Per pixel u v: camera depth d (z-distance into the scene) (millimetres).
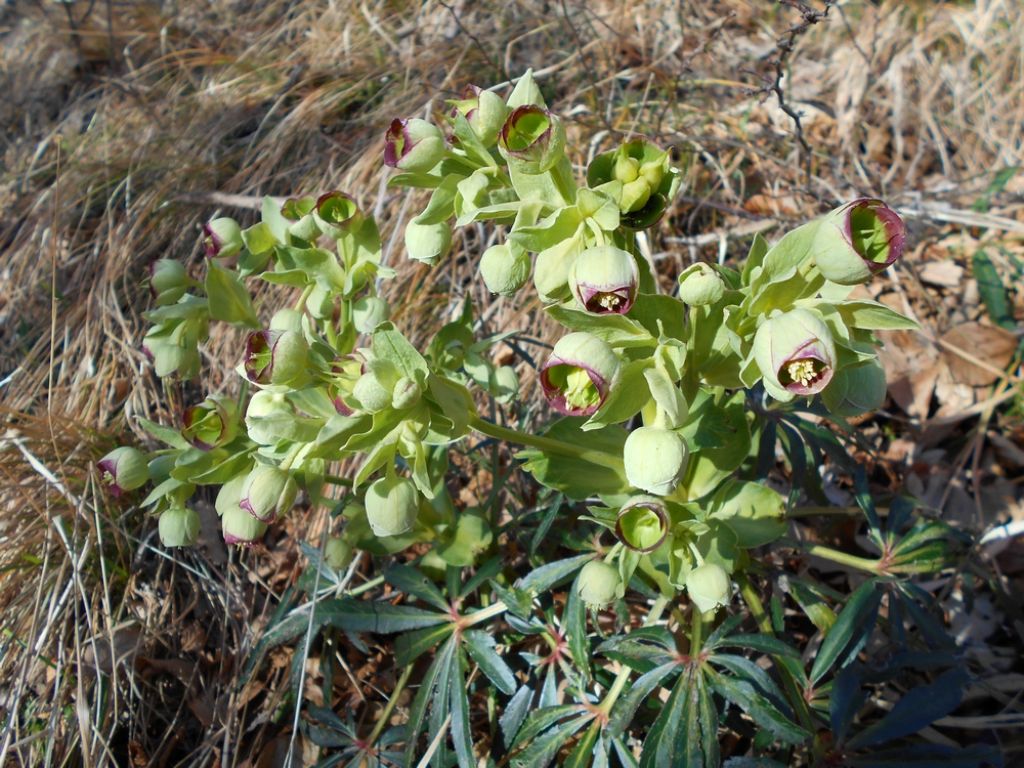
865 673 278
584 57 556
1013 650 355
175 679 368
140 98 583
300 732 344
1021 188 517
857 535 392
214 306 305
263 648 335
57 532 381
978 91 566
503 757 303
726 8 625
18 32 717
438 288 469
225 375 450
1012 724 319
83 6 687
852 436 358
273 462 265
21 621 362
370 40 605
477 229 478
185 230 512
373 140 519
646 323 255
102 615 368
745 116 530
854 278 219
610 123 513
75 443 415
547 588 299
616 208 236
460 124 260
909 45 586
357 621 317
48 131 619
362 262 302
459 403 249
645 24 579
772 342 216
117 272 485
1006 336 443
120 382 448
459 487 412
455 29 586
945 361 447
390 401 239
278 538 406
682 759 258
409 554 395
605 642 282
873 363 248
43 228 525
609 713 286
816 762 270
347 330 309
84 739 320
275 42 640
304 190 511
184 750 354
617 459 281
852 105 555
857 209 221
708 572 248
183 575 389
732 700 265
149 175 542
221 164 549
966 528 380
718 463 287
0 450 403
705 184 512
